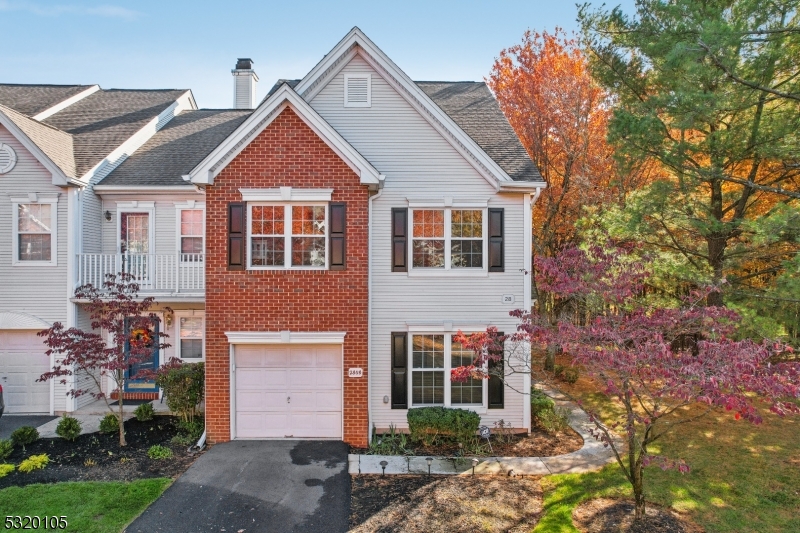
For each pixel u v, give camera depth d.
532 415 12.65
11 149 13.27
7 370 13.43
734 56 10.29
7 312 13.24
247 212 11.19
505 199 12.20
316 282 11.20
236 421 11.35
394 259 12.04
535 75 21.91
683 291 13.33
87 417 13.00
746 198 12.49
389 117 12.22
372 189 11.54
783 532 7.48
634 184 19.66
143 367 14.60
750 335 10.04
